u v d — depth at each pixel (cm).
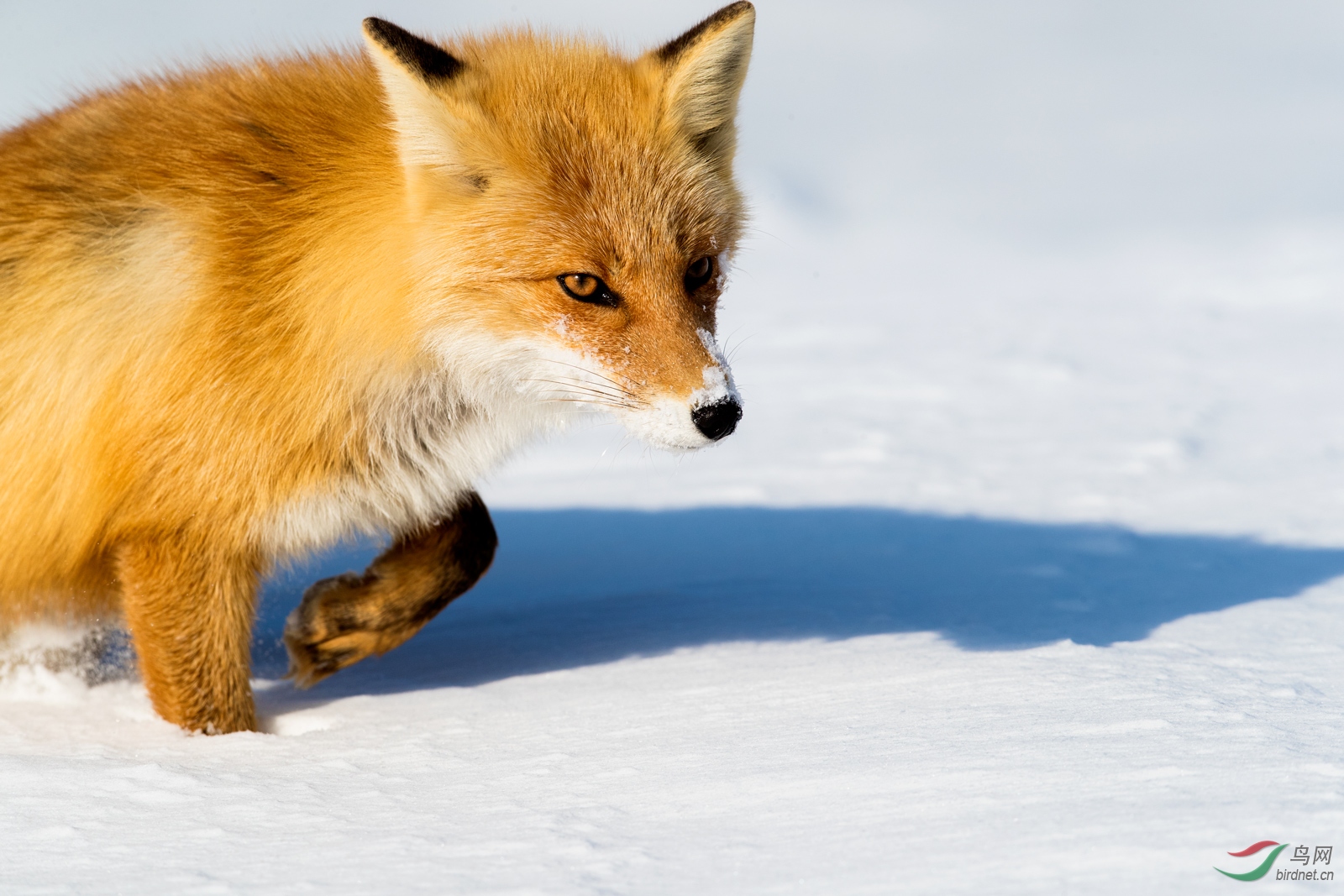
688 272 702
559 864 405
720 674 712
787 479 1510
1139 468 1457
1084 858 371
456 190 666
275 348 659
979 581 974
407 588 757
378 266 665
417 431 712
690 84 708
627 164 679
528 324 669
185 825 469
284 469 670
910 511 1293
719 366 663
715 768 514
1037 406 1916
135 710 715
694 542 1204
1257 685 593
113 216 673
